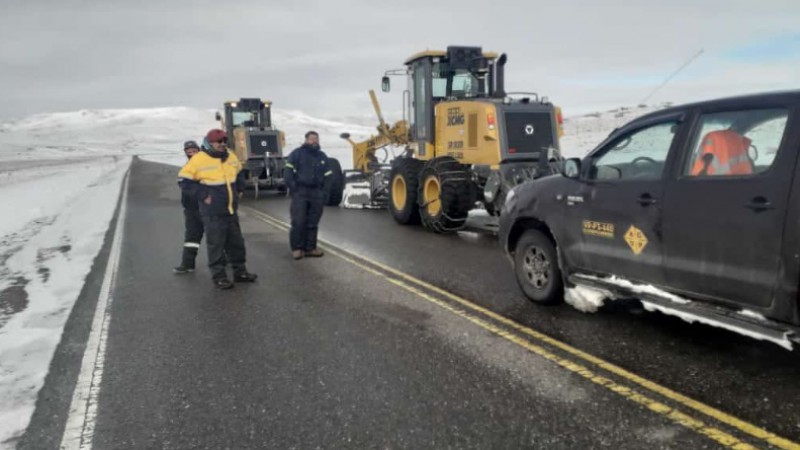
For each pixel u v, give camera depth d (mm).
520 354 4184
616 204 4422
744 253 3527
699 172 3863
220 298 5961
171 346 4590
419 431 3148
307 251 7926
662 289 4156
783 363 3867
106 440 3176
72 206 15602
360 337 4660
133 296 6098
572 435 3051
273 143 17797
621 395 3482
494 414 3307
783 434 2984
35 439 3203
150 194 18406
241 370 4074
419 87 11031
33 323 5223
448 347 4371
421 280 6441
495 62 11062
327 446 3033
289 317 5250
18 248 9203
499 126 8945
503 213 5785
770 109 3537
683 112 4086
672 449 2883
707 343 4273
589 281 4770
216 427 3281
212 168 6242
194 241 7164
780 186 3346
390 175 11438
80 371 4121
